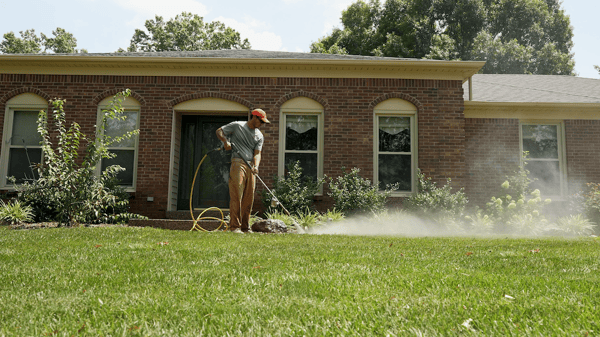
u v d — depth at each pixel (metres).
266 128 11.41
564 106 12.01
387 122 11.71
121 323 2.25
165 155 11.33
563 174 12.21
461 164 11.40
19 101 11.53
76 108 11.45
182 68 11.58
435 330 2.11
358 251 4.91
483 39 27.55
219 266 3.85
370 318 2.32
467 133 12.05
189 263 3.99
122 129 11.54
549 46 28.14
